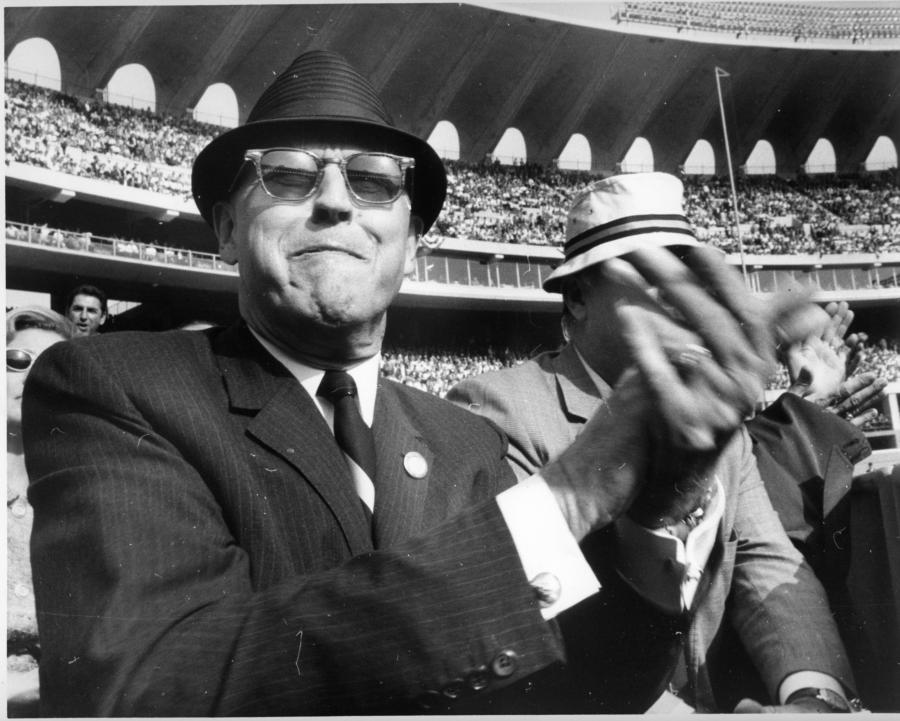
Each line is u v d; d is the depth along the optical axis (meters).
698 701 2.06
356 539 1.23
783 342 0.76
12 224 14.98
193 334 1.42
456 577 0.91
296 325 1.35
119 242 16.19
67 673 0.95
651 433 0.84
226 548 1.10
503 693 1.06
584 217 2.38
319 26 17.61
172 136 17.83
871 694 2.55
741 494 2.29
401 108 20.06
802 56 20.84
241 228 1.45
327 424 1.35
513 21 18.75
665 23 20.17
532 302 19.00
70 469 1.11
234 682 0.88
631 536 1.05
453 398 2.39
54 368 1.23
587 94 21.08
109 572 1.00
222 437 1.23
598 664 1.12
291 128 1.44
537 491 0.94
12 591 2.32
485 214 19.80
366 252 1.39
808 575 2.19
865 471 3.34
